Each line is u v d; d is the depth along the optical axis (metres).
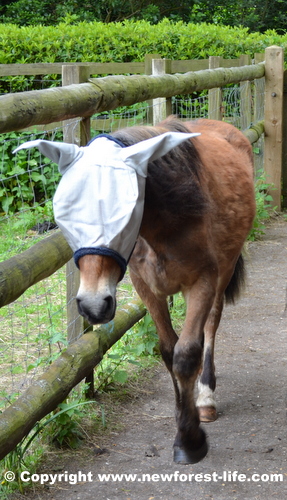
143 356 4.08
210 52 8.48
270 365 3.98
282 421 3.23
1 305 2.28
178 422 2.74
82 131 3.09
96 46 8.07
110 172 2.07
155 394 3.60
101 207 2.02
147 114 6.76
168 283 2.71
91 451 2.94
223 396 3.57
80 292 2.01
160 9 16.50
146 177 2.37
